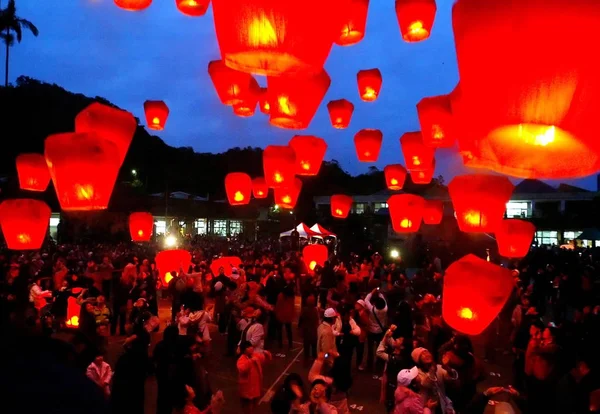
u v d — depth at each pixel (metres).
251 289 10.50
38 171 6.35
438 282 12.23
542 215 34.81
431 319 8.05
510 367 9.79
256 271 13.73
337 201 12.37
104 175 3.19
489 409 7.25
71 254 18.62
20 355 0.95
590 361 4.73
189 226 42.19
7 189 25.67
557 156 1.65
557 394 4.81
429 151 6.65
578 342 6.73
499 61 1.50
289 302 10.84
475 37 1.55
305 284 12.07
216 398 5.25
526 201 38.12
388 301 10.80
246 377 6.55
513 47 1.47
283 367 9.52
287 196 8.34
